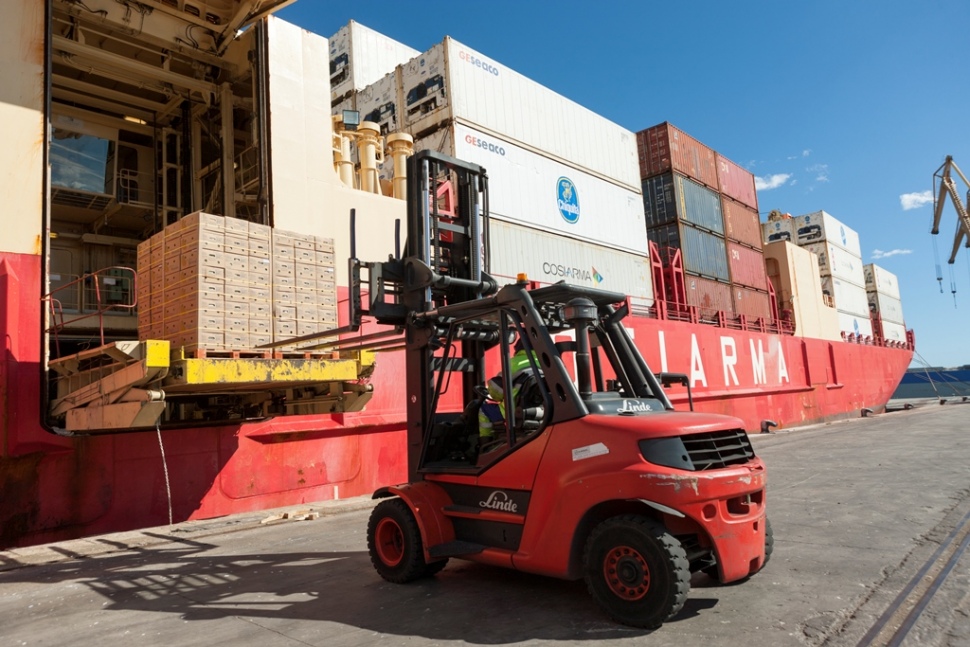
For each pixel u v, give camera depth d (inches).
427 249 230.2
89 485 344.2
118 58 475.5
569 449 167.2
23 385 330.6
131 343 274.2
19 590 228.7
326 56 503.2
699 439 163.2
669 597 147.1
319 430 443.5
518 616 167.9
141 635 169.8
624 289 834.8
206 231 301.4
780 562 217.2
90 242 558.9
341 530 321.7
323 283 356.5
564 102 794.8
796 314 1316.4
